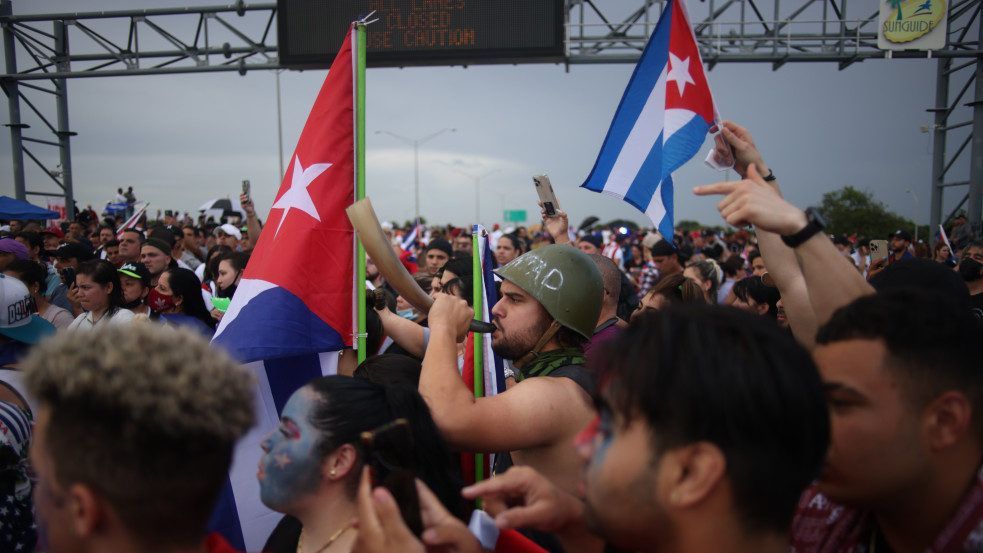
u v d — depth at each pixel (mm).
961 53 10422
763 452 819
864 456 1026
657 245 6434
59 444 870
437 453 1593
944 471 1023
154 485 858
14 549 2170
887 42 10266
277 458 1511
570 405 1739
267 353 2295
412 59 10070
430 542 1119
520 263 2104
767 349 854
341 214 2518
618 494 887
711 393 814
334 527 1493
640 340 896
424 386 1667
